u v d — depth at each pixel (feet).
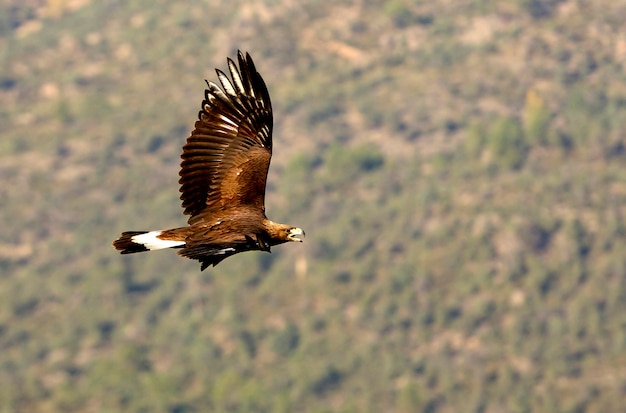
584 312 414.62
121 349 399.44
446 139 535.60
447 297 428.97
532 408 372.58
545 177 493.36
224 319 425.69
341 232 467.11
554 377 386.32
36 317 432.25
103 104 580.71
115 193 508.53
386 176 508.53
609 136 520.83
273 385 390.01
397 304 428.56
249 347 412.98
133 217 494.59
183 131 554.87
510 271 434.71
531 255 441.27
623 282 424.87
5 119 573.74
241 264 447.42
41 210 495.00
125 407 369.71
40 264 461.37
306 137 548.31
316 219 482.69
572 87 561.43
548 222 455.63
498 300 424.87
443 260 447.42
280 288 441.68
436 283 437.17
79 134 554.46
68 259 465.06
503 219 462.19
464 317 420.36
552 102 550.36
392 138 541.75
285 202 497.05
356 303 431.84
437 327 418.92
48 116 573.74
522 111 549.95
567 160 507.30
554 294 426.51
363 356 403.54
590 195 476.95
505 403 378.32
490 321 418.31
